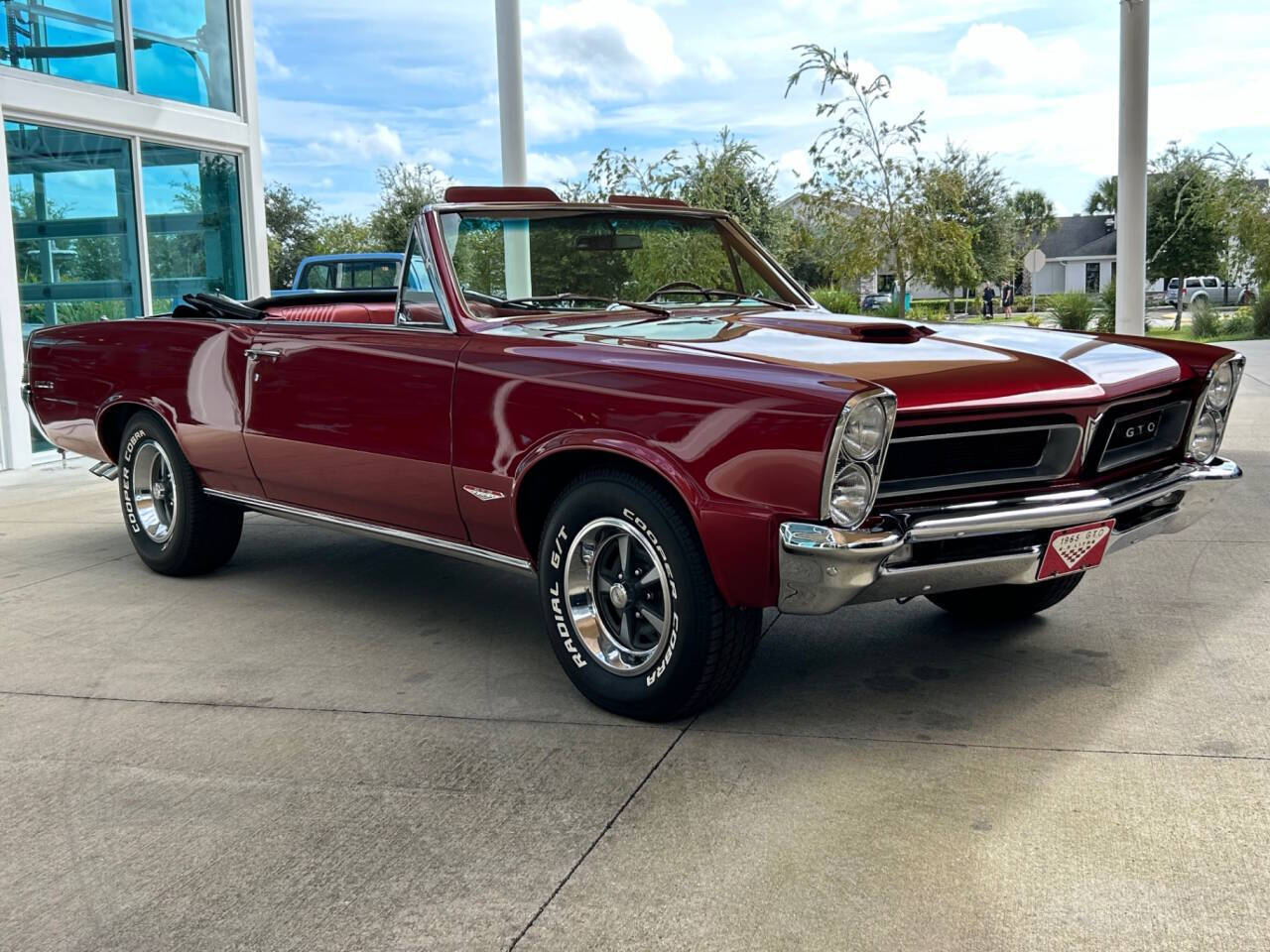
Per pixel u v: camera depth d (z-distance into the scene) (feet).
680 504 9.68
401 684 11.61
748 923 7.03
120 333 15.93
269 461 13.82
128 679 11.90
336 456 12.78
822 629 13.23
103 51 30.40
